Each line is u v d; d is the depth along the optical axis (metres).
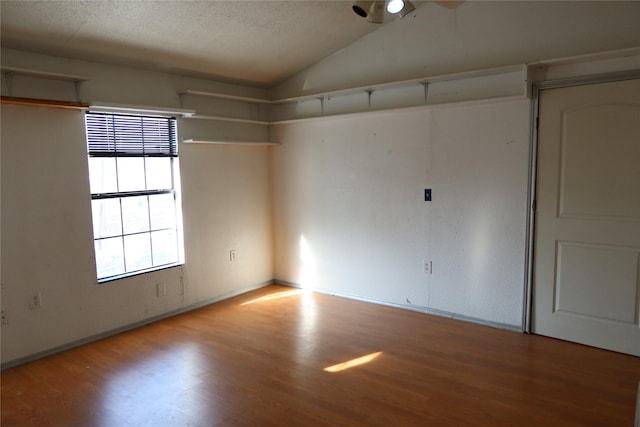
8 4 2.81
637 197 3.29
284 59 4.63
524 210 3.79
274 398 2.87
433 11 4.09
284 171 5.38
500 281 3.98
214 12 3.46
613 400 2.79
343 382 3.07
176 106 4.43
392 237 4.59
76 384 3.10
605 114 3.36
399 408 2.74
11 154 3.31
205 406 2.79
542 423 2.57
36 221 3.47
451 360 3.38
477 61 3.92
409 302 4.55
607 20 3.31
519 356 3.42
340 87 4.76
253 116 5.23
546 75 3.57
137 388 3.03
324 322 4.23
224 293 5.02
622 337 3.44
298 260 5.40
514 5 3.69
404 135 4.39
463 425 2.56
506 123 3.81
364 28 4.33
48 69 3.50
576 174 3.52
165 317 4.42
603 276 3.48
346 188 4.87
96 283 3.86
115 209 4.06
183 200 4.53
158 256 4.44
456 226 4.18
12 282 3.36
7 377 3.21
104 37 3.44
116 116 3.97
